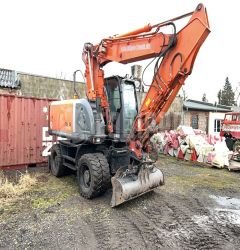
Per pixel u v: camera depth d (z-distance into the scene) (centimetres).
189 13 433
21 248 337
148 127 489
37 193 555
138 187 497
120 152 531
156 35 470
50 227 397
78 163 548
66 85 1445
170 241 367
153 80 482
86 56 583
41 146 829
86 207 480
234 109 2670
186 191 607
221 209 499
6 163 762
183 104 2064
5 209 464
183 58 439
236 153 1016
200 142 1024
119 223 418
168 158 1087
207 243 364
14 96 772
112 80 567
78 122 566
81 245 348
